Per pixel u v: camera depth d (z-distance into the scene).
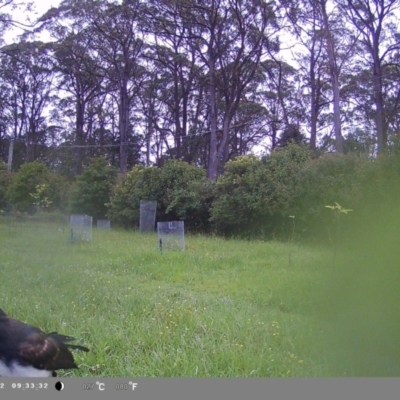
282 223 20.30
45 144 52.16
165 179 26.61
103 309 6.78
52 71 49.16
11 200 31.12
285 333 5.79
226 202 22.09
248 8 33.06
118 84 44.22
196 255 12.39
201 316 6.37
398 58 33.66
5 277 8.90
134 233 22.59
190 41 36.88
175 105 43.50
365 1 31.73
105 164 32.69
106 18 40.06
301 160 21.75
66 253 12.94
